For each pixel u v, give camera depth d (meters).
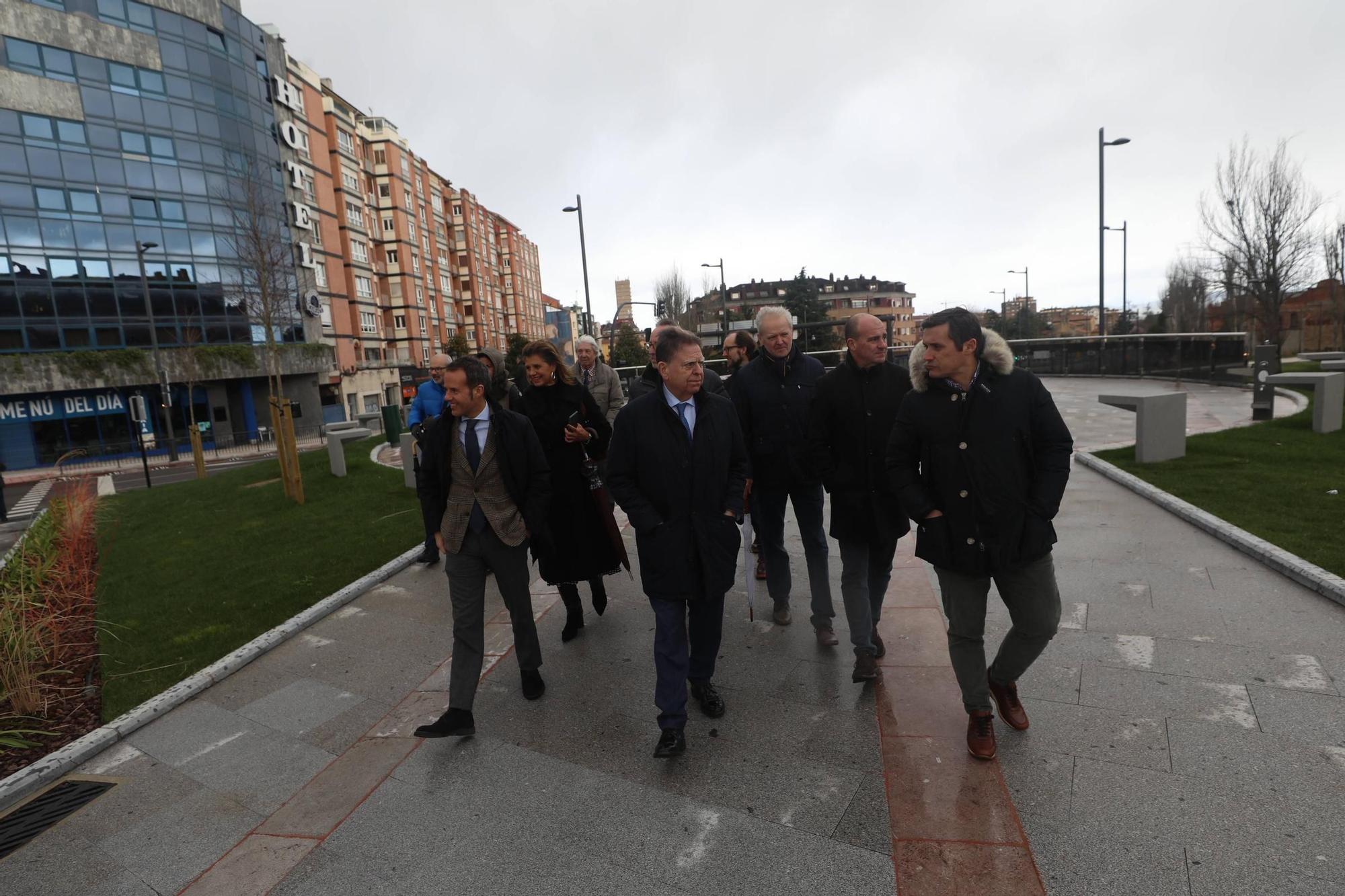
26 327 31.83
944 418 2.67
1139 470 7.51
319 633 4.73
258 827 2.73
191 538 8.66
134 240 34.50
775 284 91.06
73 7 32.41
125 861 2.58
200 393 37.28
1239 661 3.29
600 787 2.81
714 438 3.03
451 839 2.56
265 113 40.22
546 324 113.94
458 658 3.27
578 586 5.31
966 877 2.18
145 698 3.92
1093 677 3.28
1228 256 21.23
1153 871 2.13
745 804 2.62
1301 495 5.80
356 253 50.31
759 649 3.90
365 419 24.09
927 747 2.88
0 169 30.91
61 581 6.71
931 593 4.52
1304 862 2.11
